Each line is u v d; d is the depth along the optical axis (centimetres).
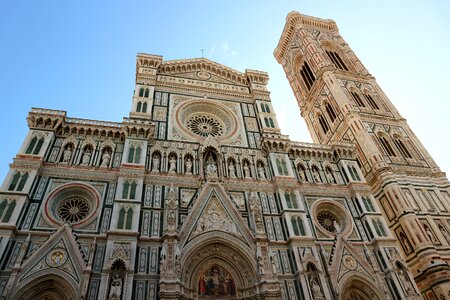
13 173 3212
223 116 4962
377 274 3538
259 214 3641
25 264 2700
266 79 5641
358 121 5512
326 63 6756
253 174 4153
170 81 5094
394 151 5244
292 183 4088
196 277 3186
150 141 4072
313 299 3120
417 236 4084
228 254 3375
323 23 8288
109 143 3894
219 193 3738
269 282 3086
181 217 3456
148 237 3152
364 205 4188
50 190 3281
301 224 3697
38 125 3734
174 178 3775
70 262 2819
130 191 3406
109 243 2941
